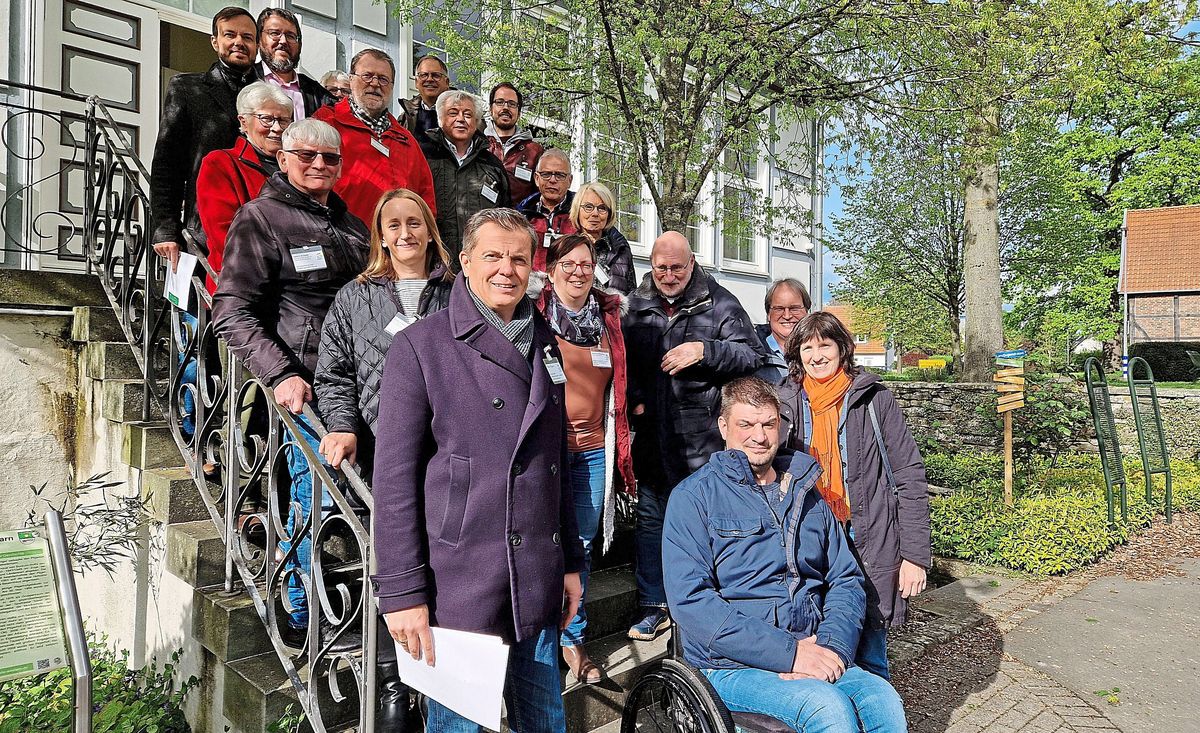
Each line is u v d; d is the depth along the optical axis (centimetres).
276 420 251
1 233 511
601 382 301
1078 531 591
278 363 240
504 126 476
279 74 387
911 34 625
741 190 780
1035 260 1466
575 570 209
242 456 273
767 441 255
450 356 186
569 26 602
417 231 245
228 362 278
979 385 946
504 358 191
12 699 323
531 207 433
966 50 638
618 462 307
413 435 181
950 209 1322
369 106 371
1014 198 1387
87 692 182
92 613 371
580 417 294
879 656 271
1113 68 692
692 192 615
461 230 418
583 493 296
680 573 248
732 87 677
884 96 698
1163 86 922
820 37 645
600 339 302
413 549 177
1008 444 662
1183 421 986
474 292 195
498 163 439
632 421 346
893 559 275
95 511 317
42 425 382
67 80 542
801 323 297
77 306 395
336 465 215
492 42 588
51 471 385
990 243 966
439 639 175
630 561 404
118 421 352
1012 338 1989
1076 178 2269
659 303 344
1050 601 498
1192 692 366
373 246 251
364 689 196
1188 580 548
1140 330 2598
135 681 321
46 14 529
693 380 331
